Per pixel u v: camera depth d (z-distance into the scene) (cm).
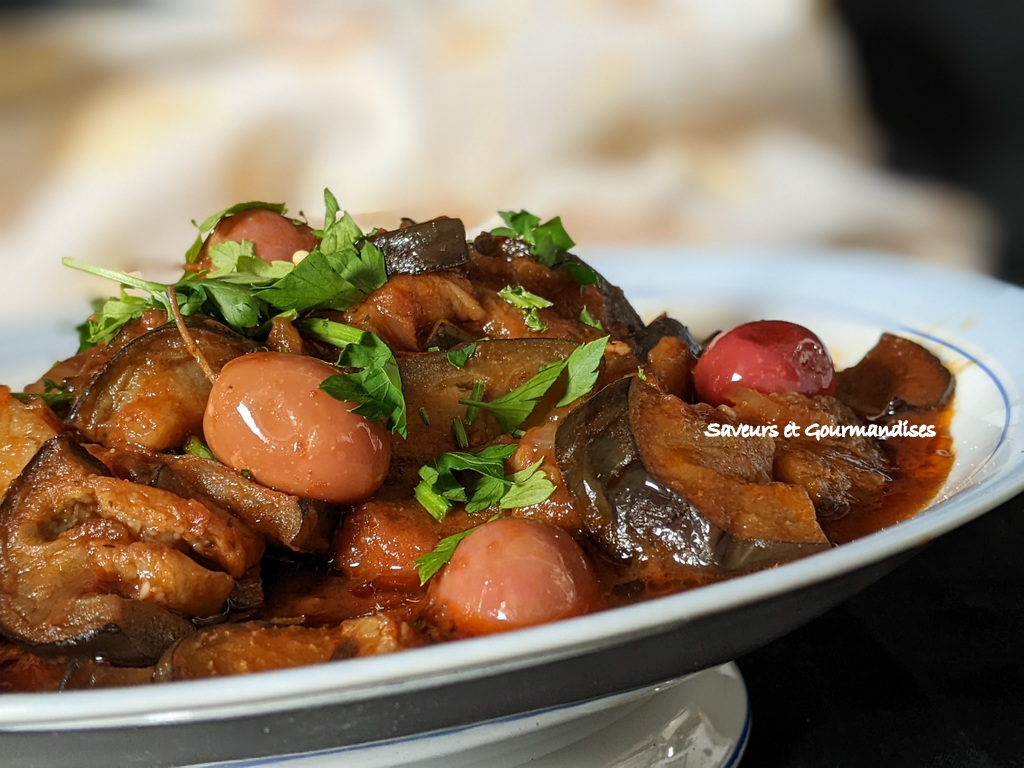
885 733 22
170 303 23
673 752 21
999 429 24
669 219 52
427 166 51
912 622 24
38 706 17
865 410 27
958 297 28
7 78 48
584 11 52
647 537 21
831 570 18
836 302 30
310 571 22
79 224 48
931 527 19
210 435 22
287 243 26
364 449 21
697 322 32
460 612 20
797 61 55
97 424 23
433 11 51
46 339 32
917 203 56
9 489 21
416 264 24
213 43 50
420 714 18
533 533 20
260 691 17
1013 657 23
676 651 19
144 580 20
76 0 49
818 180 55
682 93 53
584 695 19
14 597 20
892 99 57
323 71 50
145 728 18
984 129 56
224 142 49
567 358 23
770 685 23
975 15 55
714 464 21
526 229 27
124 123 49
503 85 50
